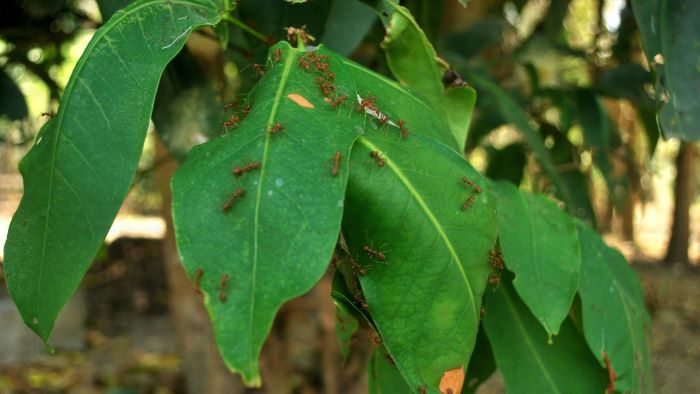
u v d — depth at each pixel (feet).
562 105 3.20
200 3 1.34
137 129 1.20
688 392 5.95
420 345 1.20
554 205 1.62
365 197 1.17
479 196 1.24
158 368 5.98
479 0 3.59
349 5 1.83
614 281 1.65
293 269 1.04
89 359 6.33
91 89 1.21
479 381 1.71
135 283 8.21
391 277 1.18
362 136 1.20
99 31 1.24
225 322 1.03
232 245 1.05
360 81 1.30
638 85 2.92
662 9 1.49
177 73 1.77
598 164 3.13
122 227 12.19
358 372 3.68
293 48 1.30
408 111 1.32
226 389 4.26
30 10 2.28
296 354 4.67
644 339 1.69
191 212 1.08
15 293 1.18
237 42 1.90
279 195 1.08
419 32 1.48
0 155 13.76
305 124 1.16
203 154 1.13
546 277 1.50
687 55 1.48
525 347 1.61
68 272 1.16
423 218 1.19
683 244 10.37
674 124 1.46
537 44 3.45
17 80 2.92
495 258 1.28
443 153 1.25
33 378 5.75
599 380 1.61
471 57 3.09
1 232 11.87
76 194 1.18
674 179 10.43
